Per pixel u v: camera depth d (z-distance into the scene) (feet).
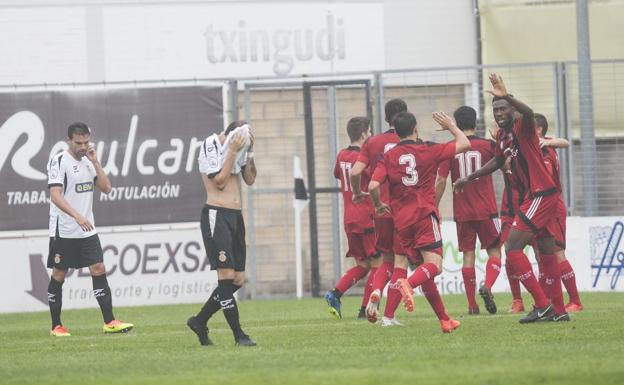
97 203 188.03
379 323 128.98
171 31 209.97
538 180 116.98
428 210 109.70
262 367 84.89
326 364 85.71
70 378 81.92
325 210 196.34
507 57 208.74
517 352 89.81
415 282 108.06
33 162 187.83
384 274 127.24
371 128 194.08
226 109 190.39
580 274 188.03
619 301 162.71
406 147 110.63
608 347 92.22
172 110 189.26
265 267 199.31
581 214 190.60
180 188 189.16
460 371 78.64
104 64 209.05
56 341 121.08
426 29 209.46
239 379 77.71
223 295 101.86
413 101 196.34
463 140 109.50
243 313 160.56
